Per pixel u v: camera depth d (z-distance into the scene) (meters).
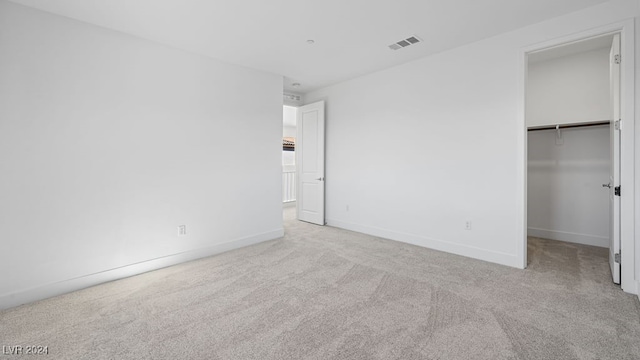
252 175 3.76
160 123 2.93
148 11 2.33
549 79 3.80
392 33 2.82
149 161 2.86
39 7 2.22
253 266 2.94
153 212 2.89
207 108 3.30
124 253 2.70
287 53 3.29
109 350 1.60
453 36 2.91
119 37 2.66
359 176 4.36
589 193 3.58
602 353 1.54
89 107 2.50
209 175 3.32
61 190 2.37
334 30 2.74
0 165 2.11
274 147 4.02
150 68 2.87
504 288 2.36
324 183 4.93
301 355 1.55
